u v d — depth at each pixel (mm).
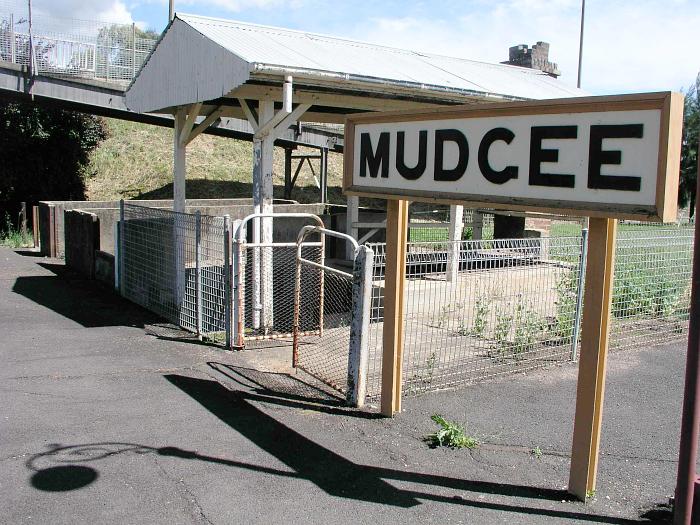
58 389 6027
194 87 8266
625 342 8219
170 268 8805
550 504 4184
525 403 5938
